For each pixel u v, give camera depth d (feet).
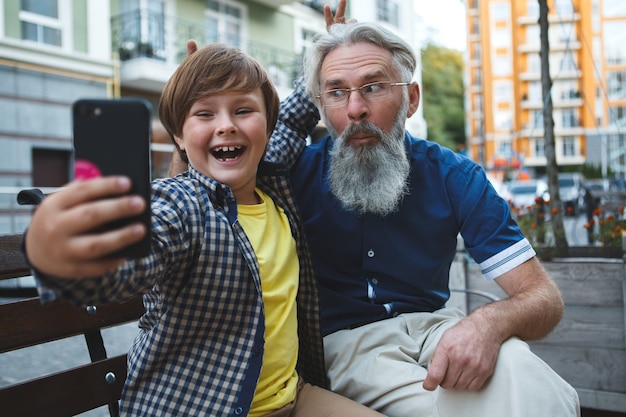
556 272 8.50
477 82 148.77
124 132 2.47
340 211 5.51
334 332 5.41
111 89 34.30
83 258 2.15
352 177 5.28
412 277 5.46
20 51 30.42
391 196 5.22
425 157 5.58
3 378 10.77
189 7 38.24
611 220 12.38
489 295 7.83
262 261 4.28
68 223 2.07
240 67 4.34
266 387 4.21
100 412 8.68
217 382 3.87
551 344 8.55
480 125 147.95
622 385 8.18
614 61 117.60
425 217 5.43
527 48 142.51
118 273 2.75
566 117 138.72
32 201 3.61
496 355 4.21
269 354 4.24
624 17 115.55
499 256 5.08
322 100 5.48
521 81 143.23
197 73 4.27
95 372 4.34
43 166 32.35
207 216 3.92
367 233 5.45
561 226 10.86
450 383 4.11
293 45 45.60
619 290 8.18
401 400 4.75
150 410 3.83
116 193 2.16
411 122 50.57
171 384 3.86
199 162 4.33
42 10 31.83
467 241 5.31
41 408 4.00
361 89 5.24
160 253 3.31
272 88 4.67
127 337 13.57
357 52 5.24
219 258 3.87
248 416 4.04
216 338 3.95
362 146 5.32
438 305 5.68
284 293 4.39
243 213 4.49
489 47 144.77
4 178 30.22
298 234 4.84
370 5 47.80
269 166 4.89
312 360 4.98
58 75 32.12
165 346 3.84
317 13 47.75
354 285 5.49
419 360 5.17
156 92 37.68
